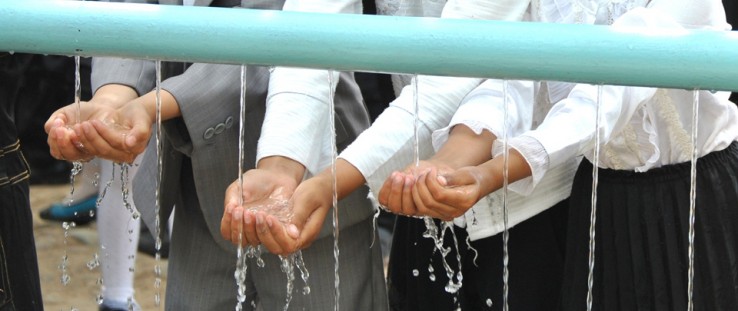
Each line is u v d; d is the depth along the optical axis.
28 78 7.10
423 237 3.88
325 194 3.26
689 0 3.37
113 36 2.83
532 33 2.78
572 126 3.21
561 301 3.57
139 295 6.50
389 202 3.05
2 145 4.13
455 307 3.88
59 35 2.83
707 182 3.36
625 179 3.39
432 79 3.53
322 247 3.81
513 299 3.73
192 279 3.95
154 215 3.80
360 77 5.57
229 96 3.65
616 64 2.77
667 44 2.76
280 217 3.14
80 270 6.94
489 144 3.32
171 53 2.84
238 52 2.82
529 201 3.56
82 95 6.50
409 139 3.43
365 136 3.42
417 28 2.80
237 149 3.72
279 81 3.60
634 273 3.40
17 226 4.18
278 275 3.85
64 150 3.21
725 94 3.46
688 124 3.33
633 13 3.14
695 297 3.35
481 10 3.49
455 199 3.01
